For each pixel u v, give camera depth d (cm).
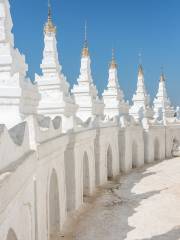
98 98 4062
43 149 1609
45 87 2758
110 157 4100
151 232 2231
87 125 3094
